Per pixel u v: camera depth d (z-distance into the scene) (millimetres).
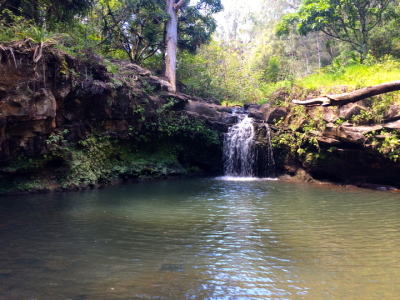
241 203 9148
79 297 3674
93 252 5152
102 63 12305
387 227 6715
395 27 21500
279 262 4848
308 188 12078
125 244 5570
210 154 16906
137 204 8898
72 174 11195
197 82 23453
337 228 6645
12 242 5555
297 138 14484
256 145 15773
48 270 4418
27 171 10406
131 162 13961
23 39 9844
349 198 9961
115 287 3943
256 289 3971
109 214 7688
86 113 11953
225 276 4332
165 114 15336
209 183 13297
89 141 11961
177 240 5836
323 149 13445
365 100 12594
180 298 3705
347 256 5109
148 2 18578
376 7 22156
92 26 18891
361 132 11938
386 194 10734
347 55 24969
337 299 3742
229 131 16594
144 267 4586
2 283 3996
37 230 6281
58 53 10461
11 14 11336
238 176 16281
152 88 15422
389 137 11359
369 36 21766
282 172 15695
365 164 12445
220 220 7270
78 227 6547
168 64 20219
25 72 9523
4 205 8422
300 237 6062
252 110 17984
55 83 10414
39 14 14438
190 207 8594
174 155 15914
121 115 13078
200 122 16219
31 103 9562
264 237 6055
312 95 14516
